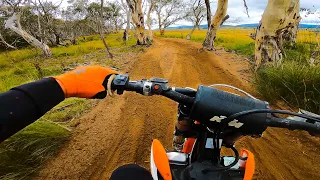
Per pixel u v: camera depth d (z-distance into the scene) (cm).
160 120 193
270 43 297
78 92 41
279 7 282
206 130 53
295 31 399
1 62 762
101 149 154
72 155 148
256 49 308
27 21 1196
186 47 722
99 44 1041
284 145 160
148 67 383
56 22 1487
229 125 48
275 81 224
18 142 142
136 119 194
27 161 138
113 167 140
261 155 150
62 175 133
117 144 160
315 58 270
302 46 393
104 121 190
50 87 37
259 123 47
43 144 148
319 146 157
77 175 133
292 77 213
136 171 50
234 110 47
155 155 54
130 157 148
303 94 203
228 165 51
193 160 55
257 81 251
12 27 826
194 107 47
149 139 167
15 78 424
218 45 797
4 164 132
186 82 304
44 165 139
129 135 171
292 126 49
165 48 689
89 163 142
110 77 45
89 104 223
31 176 131
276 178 132
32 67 558
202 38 1330
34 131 150
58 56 773
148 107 216
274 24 290
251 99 50
